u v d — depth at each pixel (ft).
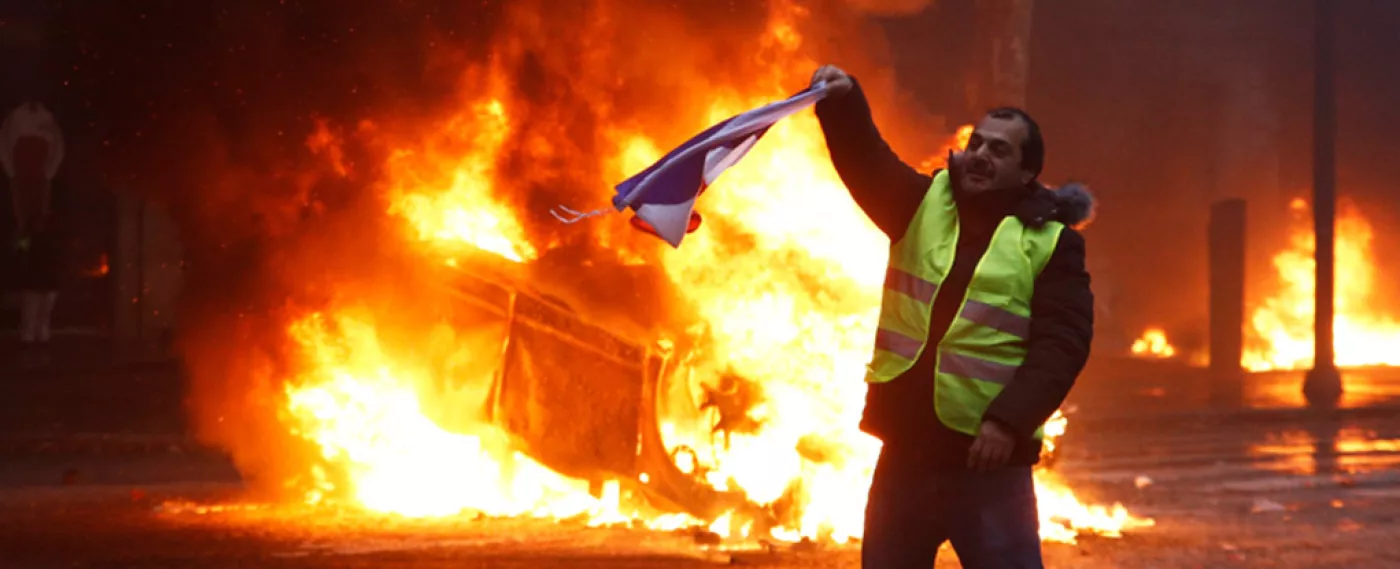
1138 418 48.55
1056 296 11.66
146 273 63.98
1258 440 45.50
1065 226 11.94
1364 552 24.85
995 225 12.06
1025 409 11.23
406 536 24.49
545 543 23.94
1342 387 58.49
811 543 24.36
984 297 11.80
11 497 29.81
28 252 61.00
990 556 11.79
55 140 63.87
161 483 32.37
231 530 25.05
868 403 12.43
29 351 58.03
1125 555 24.03
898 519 12.10
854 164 12.50
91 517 26.78
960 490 11.83
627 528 25.70
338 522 26.03
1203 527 27.94
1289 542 25.89
